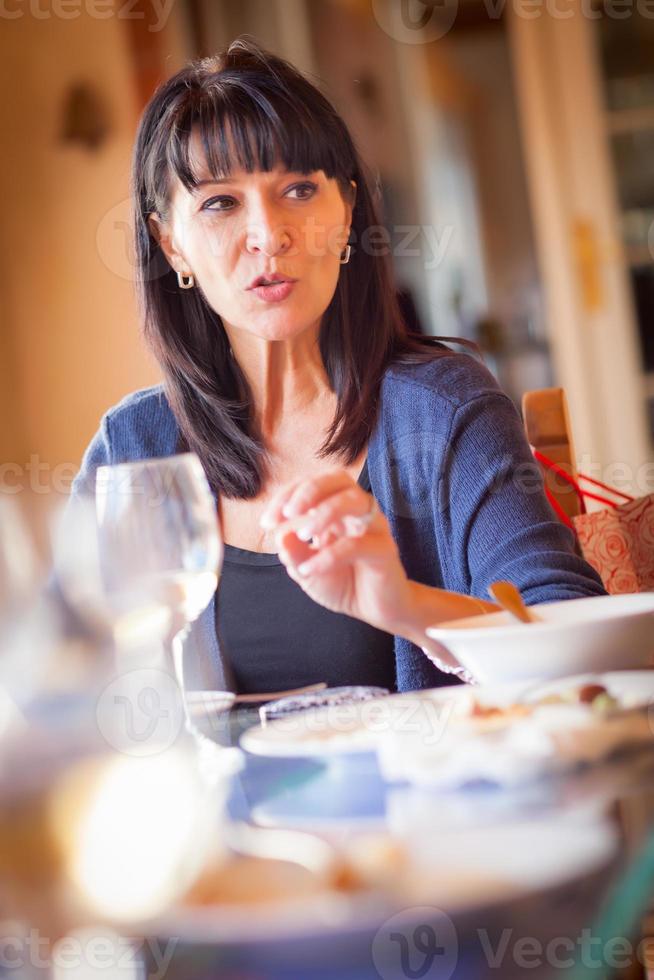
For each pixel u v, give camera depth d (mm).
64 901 489
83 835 489
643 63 4316
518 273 5391
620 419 4449
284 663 1460
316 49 4590
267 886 501
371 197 1552
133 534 764
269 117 1409
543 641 829
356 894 484
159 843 490
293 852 540
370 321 1562
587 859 505
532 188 4480
